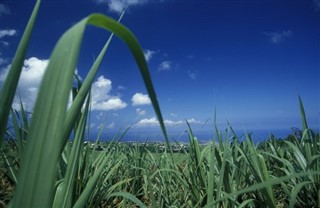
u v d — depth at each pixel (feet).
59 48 1.24
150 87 1.52
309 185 6.66
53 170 1.26
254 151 6.08
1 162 7.79
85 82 2.74
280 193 7.77
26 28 1.87
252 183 7.80
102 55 2.86
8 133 6.58
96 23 1.42
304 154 7.61
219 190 5.64
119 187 8.48
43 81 1.24
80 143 3.91
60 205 3.70
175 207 6.89
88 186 3.98
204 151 7.76
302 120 7.00
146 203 8.75
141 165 10.26
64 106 1.22
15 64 1.83
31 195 1.28
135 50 1.49
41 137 1.25
